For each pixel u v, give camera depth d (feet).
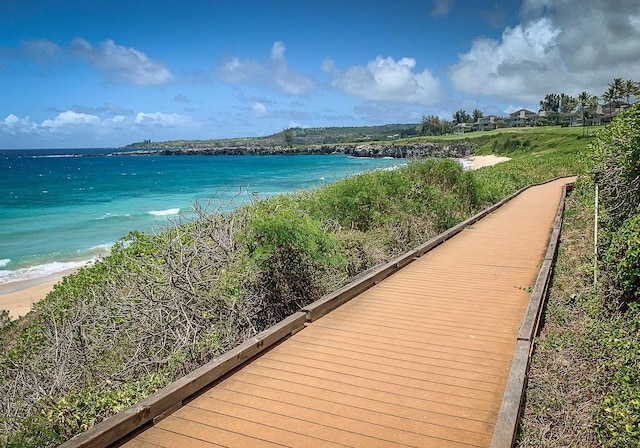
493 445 10.23
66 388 16.72
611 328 16.62
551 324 19.20
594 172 29.96
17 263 60.39
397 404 12.94
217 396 13.48
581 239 34.60
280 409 12.76
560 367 15.26
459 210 49.34
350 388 13.85
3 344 25.85
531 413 12.72
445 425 11.93
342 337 17.65
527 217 47.70
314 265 23.40
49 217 94.27
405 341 17.22
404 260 28.58
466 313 20.17
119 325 19.49
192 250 20.97
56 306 26.27
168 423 12.18
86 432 10.88
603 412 12.02
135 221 88.02
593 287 21.22
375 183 40.22
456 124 522.06
